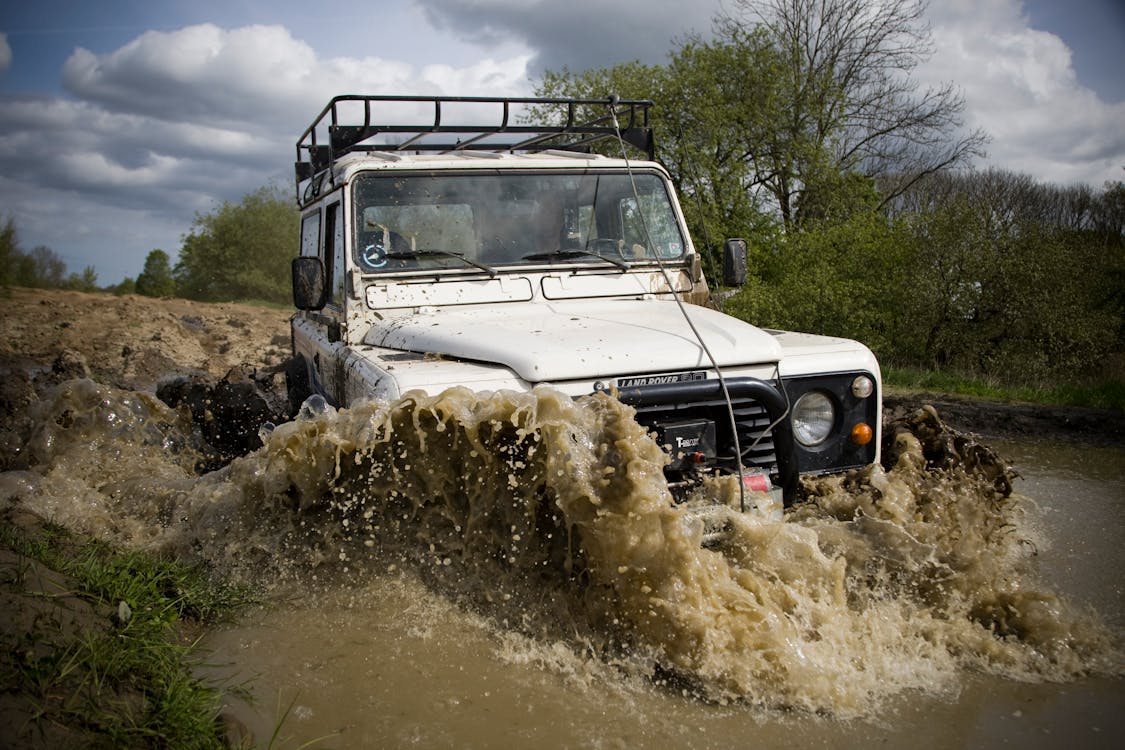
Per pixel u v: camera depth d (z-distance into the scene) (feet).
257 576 14.03
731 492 12.62
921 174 73.56
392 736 9.87
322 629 12.45
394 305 16.37
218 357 40.29
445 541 13.08
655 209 18.37
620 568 11.03
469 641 12.01
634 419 12.26
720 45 62.03
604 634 11.60
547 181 17.65
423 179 16.96
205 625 12.65
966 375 41.65
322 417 13.32
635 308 16.38
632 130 19.74
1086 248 45.19
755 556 12.04
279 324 56.44
